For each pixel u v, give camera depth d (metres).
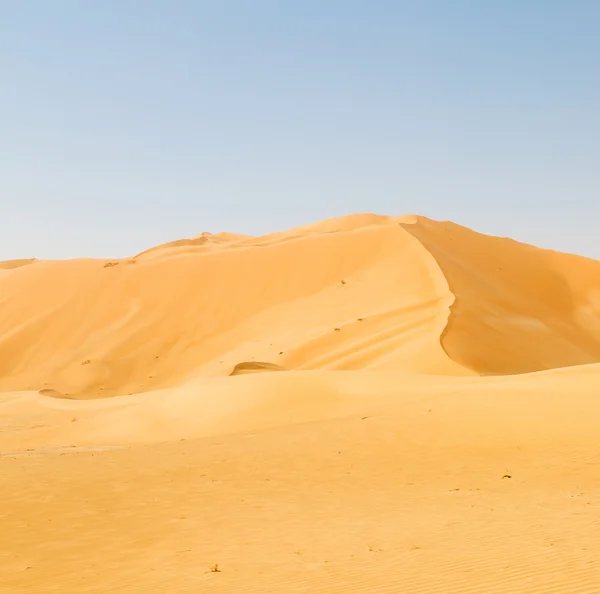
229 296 110.25
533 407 25.62
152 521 15.20
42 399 67.75
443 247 112.00
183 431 36.25
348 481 18.50
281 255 114.19
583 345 90.12
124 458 22.80
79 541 13.91
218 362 92.75
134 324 110.75
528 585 9.12
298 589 9.89
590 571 9.39
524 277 109.81
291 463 20.86
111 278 122.31
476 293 92.31
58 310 117.88
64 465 21.77
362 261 107.69
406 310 86.31
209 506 16.36
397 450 21.72
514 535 11.91
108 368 101.81
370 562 10.99
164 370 99.19
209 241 163.25
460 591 9.17
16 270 132.88
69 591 10.83
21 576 11.84
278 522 14.70
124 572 11.70
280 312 103.00
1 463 23.16
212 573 11.16
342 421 26.75
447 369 61.16
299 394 38.75
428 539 12.24
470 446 21.52
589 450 19.91
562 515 13.27
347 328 84.44
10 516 15.88
